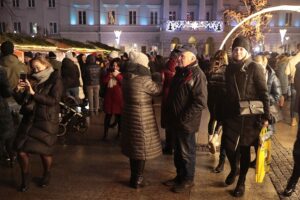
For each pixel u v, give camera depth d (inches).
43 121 207.9
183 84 202.8
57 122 214.2
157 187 221.0
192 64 205.0
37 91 206.8
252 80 197.3
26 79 205.8
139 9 1788.9
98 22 1784.0
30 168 251.0
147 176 238.5
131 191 214.8
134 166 216.8
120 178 235.1
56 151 292.4
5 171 244.8
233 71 202.2
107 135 347.6
